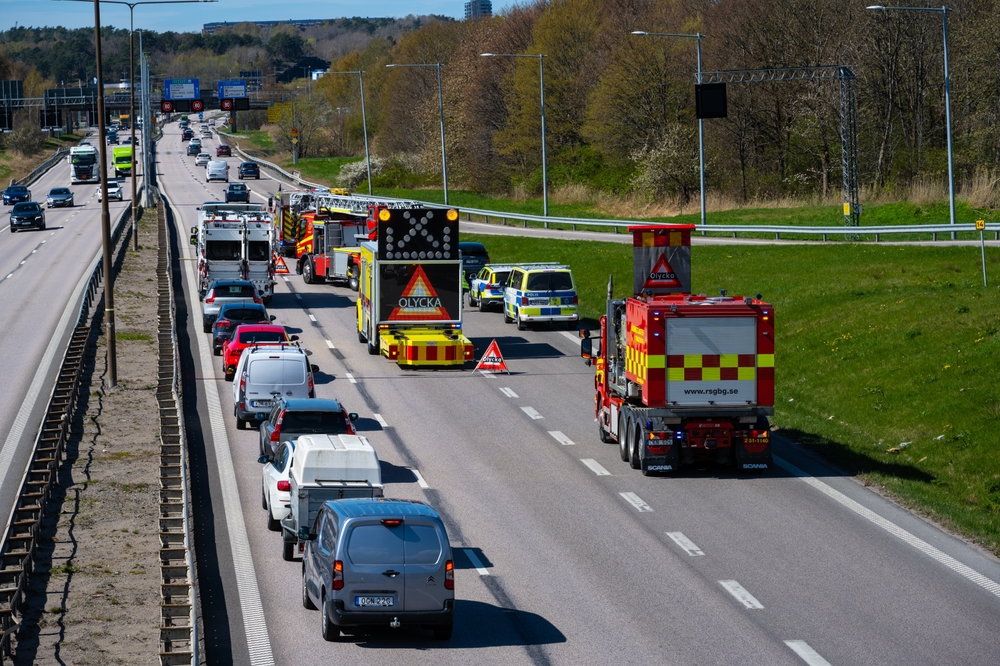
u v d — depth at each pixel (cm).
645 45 17288
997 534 3503
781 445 4728
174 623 2819
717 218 12506
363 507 2709
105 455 4528
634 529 3619
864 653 2592
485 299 8662
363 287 7212
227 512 3838
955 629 2738
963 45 13775
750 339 4153
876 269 7781
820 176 15712
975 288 6594
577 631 2766
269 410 4981
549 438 4906
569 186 17888
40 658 2608
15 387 5909
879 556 3319
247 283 7662
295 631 2775
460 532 3603
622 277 9169
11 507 3928
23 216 14488
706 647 2645
